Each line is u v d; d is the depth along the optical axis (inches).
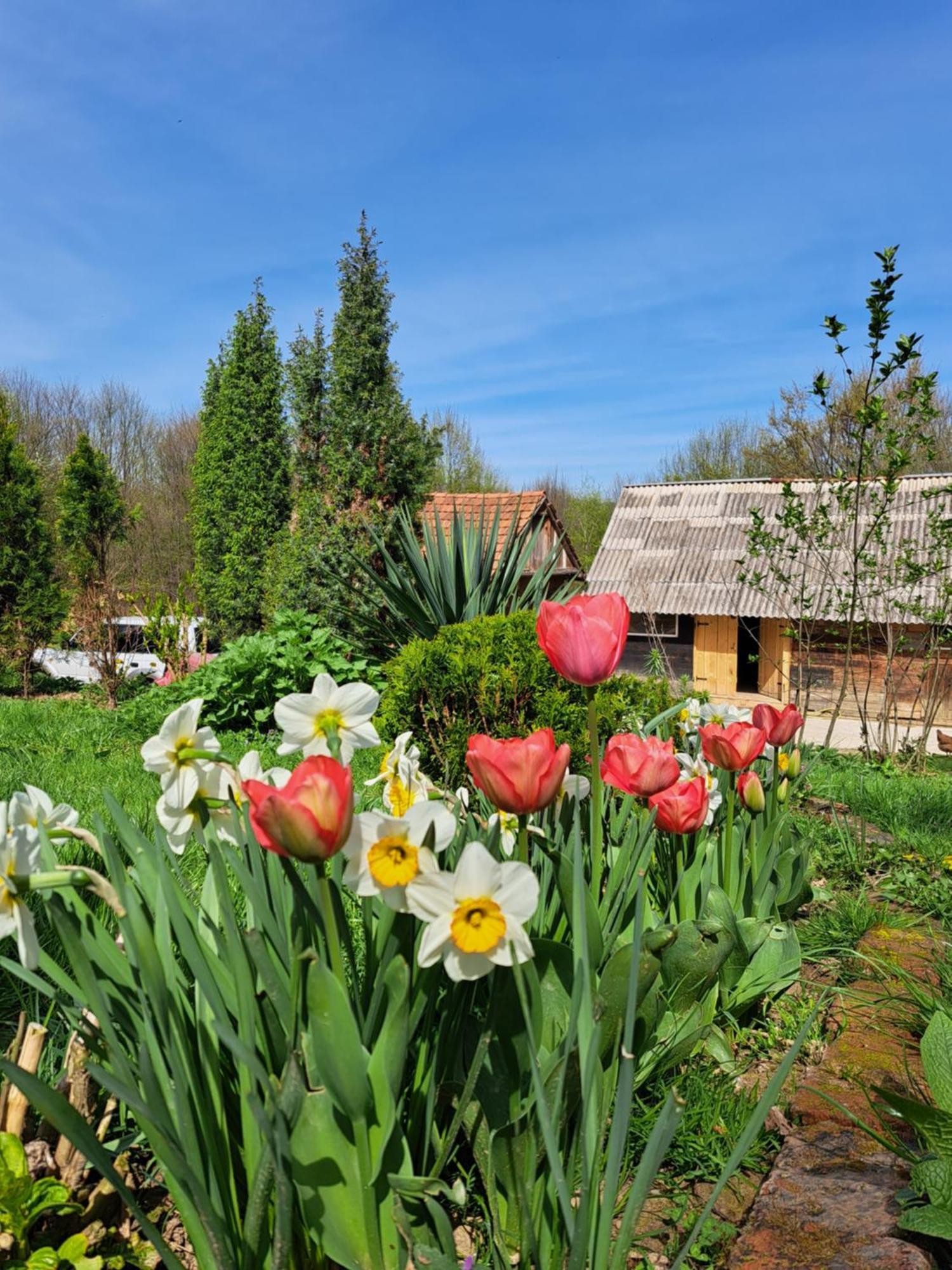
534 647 207.6
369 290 533.3
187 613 498.3
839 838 178.4
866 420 306.5
